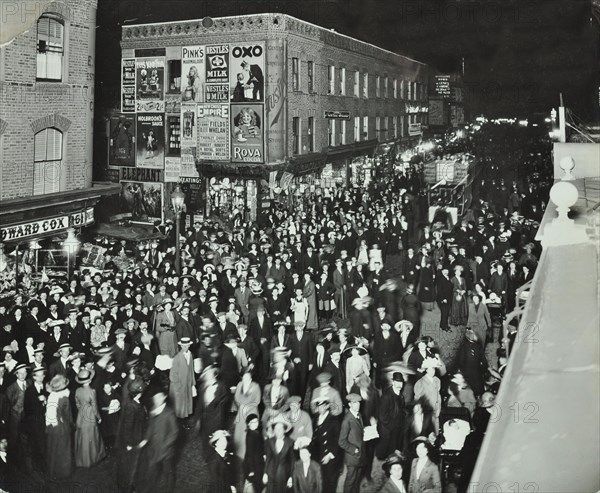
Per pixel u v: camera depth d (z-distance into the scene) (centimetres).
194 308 986
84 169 1641
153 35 2261
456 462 668
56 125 1544
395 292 1220
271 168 2103
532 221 1655
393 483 656
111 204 2283
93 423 770
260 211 2119
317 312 1213
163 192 2242
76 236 1605
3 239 1392
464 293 1128
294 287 1253
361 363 840
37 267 1458
